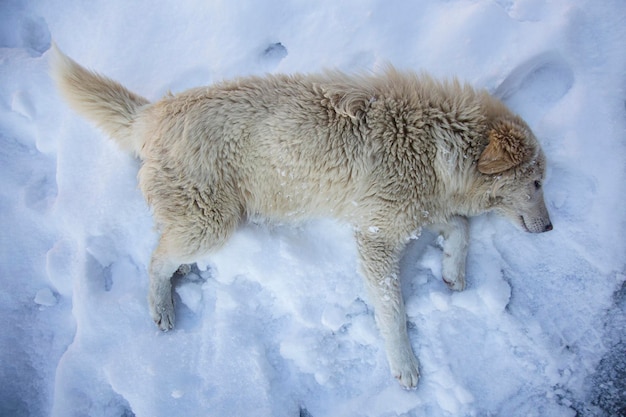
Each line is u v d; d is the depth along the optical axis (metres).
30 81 3.75
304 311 3.11
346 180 2.88
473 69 3.21
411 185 2.84
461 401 2.89
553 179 3.11
